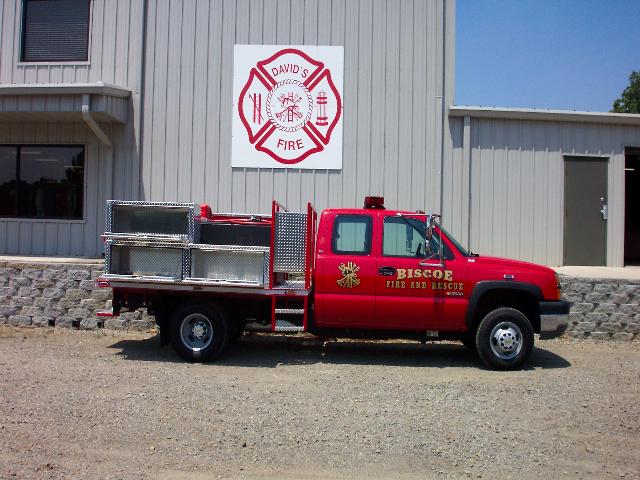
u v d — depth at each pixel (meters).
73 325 10.93
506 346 8.22
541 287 8.28
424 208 12.40
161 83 12.70
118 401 6.33
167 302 8.77
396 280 8.25
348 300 8.27
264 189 12.54
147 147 12.70
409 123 12.48
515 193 12.51
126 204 8.52
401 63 12.49
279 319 8.52
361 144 12.48
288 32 12.55
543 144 12.55
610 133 12.68
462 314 8.25
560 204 12.53
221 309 8.52
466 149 12.39
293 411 6.13
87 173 12.79
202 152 12.62
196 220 8.70
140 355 8.88
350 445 5.21
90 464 4.70
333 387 7.16
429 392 6.98
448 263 8.28
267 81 12.56
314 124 12.50
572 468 4.80
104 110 11.90
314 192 12.49
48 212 12.97
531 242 12.49
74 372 7.63
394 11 12.50
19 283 11.05
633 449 5.24
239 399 6.53
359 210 8.51
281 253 8.41
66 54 13.09
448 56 12.49
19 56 13.12
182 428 5.54
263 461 4.83
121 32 12.87
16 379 7.16
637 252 16.69
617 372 8.27
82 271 10.93
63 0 13.08
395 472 4.67
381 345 10.17
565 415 6.18
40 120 12.81
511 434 5.56
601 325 10.82
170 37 12.70
